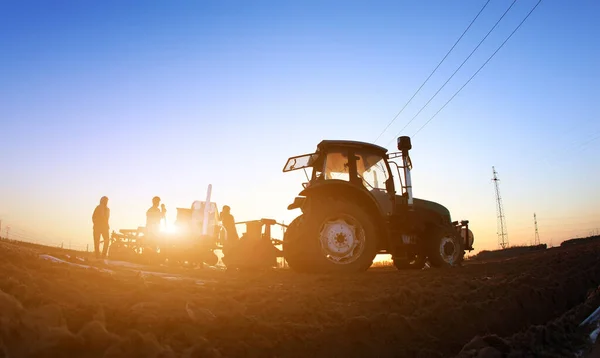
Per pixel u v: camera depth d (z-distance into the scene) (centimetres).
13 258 343
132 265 745
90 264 562
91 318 220
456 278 565
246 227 833
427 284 503
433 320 368
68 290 273
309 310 332
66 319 212
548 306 477
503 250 2892
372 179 941
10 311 187
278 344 265
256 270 783
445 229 1078
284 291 392
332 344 289
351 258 806
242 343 249
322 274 688
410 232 955
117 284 326
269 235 827
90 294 281
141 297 287
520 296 462
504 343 293
